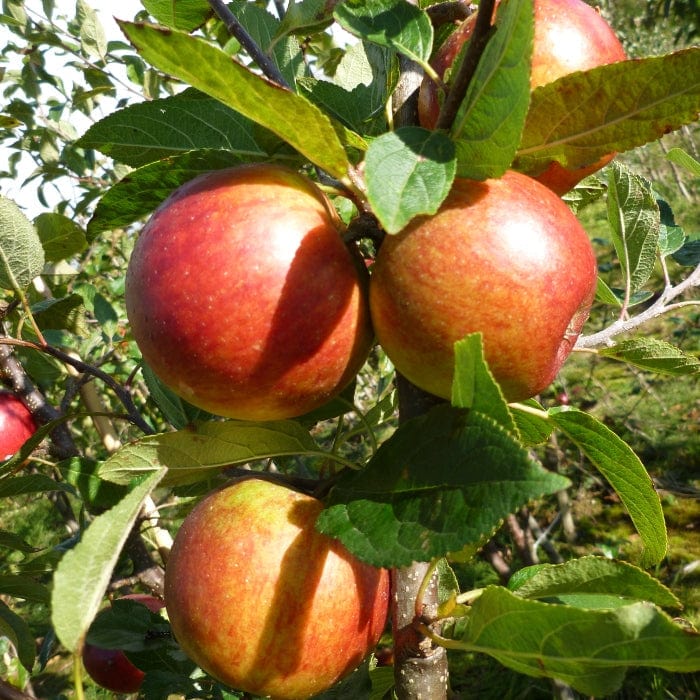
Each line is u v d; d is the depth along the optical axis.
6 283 0.36
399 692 0.24
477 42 0.19
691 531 1.04
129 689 0.52
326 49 0.66
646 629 0.17
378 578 0.25
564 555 0.97
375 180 0.18
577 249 0.22
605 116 0.21
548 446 0.92
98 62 0.74
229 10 0.29
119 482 0.27
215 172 0.24
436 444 0.19
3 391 0.47
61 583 0.17
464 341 0.18
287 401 0.24
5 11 0.73
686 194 2.14
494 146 0.18
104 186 0.83
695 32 1.42
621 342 0.32
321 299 0.22
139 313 0.23
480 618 0.20
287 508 0.25
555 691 0.62
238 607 0.23
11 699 0.35
